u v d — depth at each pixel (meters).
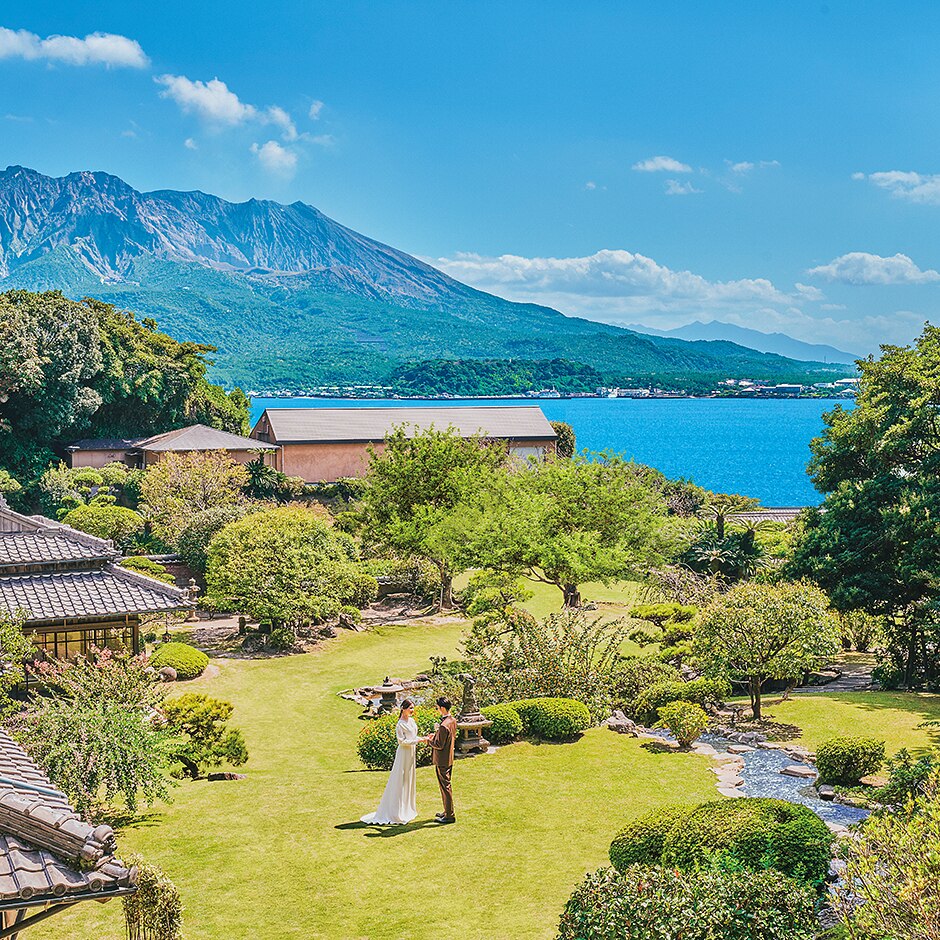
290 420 74.44
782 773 17.17
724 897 9.03
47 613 24.56
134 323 86.44
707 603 22.20
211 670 31.31
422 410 80.00
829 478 32.38
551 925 11.04
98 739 14.98
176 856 13.59
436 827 14.50
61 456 77.38
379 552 45.72
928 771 12.84
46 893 6.41
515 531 33.00
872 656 31.53
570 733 19.83
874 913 7.84
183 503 50.66
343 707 27.27
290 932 11.15
